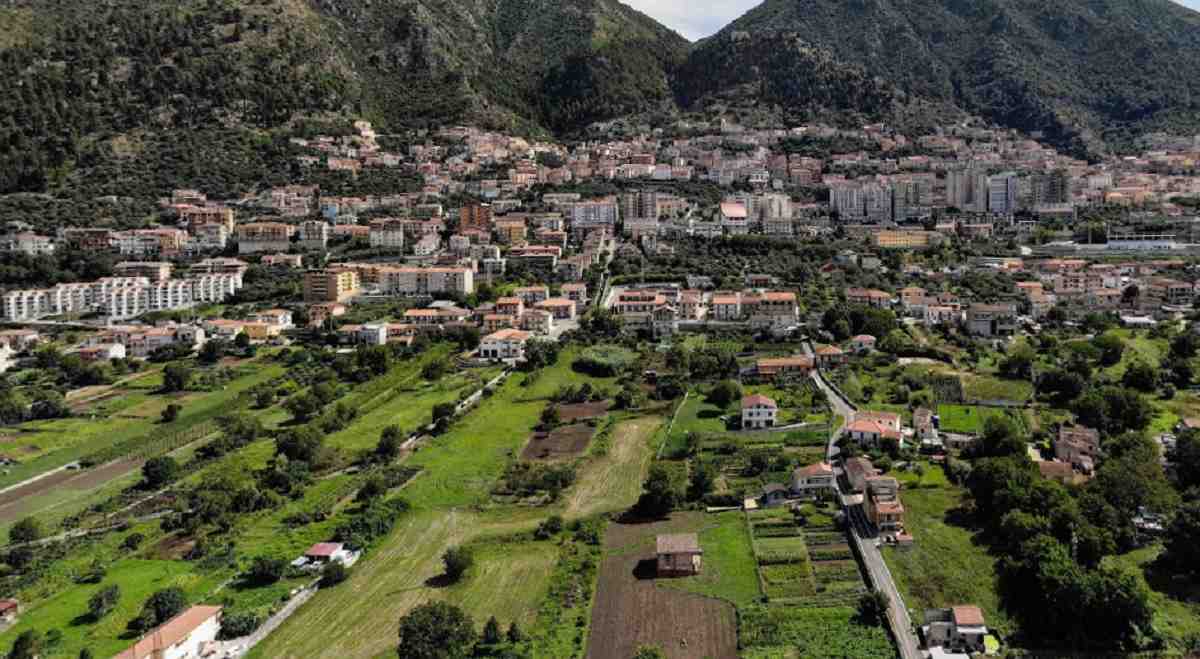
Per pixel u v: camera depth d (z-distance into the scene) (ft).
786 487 640.99
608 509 629.10
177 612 485.56
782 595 500.33
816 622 472.03
